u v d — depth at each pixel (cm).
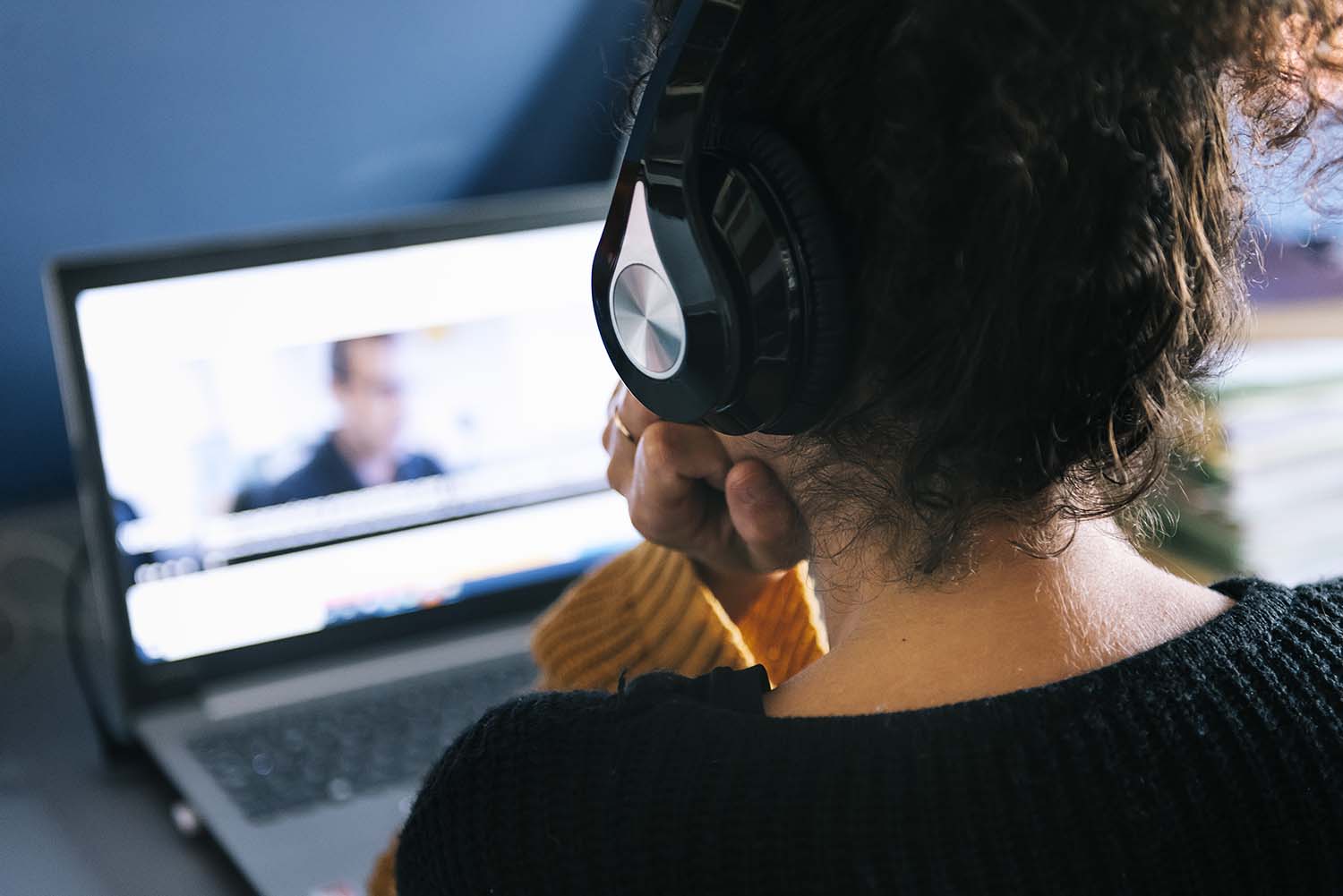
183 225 143
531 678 123
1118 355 38
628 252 41
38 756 115
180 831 104
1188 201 39
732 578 67
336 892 93
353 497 124
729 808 39
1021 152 35
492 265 126
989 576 41
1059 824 38
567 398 130
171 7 126
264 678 122
